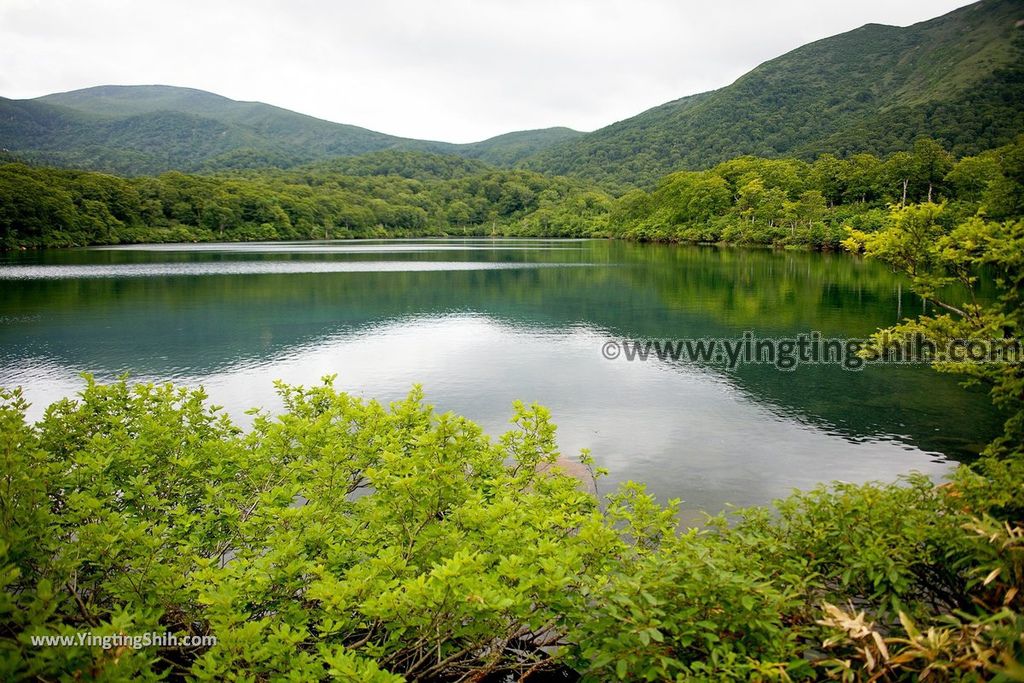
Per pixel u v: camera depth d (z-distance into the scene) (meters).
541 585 4.20
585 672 4.45
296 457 7.11
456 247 104.38
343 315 32.22
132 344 24.58
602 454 13.23
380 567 4.18
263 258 73.50
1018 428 7.18
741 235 92.00
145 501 5.61
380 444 7.03
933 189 82.38
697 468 12.46
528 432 7.80
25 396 17.47
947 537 4.90
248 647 3.56
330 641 4.76
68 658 3.28
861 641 4.00
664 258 72.94
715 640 3.70
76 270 55.31
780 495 11.14
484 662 5.21
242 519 6.05
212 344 24.80
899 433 14.61
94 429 7.16
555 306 35.66
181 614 4.58
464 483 5.76
